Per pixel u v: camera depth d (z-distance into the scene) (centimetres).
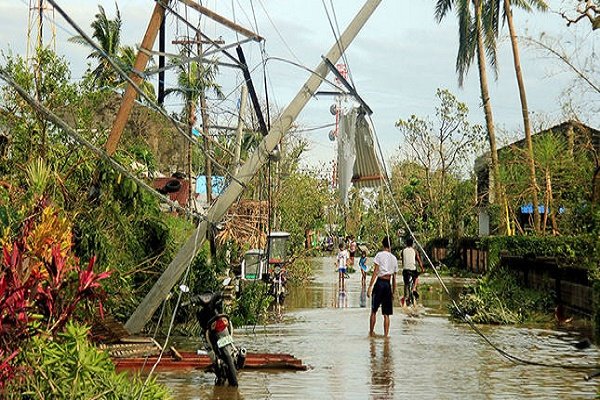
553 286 2439
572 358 1498
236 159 1984
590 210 2323
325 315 2333
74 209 1425
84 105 1638
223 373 1174
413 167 6306
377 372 1320
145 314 1406
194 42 1598
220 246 2245
